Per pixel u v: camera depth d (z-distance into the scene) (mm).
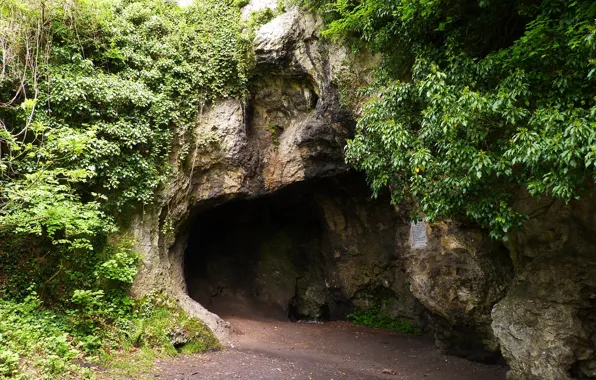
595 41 4281
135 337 8188
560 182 4578
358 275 14680
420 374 8562
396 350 10664
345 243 14977
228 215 15406
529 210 7215
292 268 15906
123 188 9461
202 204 11344
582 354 6383
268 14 11273
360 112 10094
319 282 15820
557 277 6750
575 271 6574
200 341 9016
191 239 14773
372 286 14555
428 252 10094
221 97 11250
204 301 13930
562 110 5012
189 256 14742
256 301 15070
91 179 8914
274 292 15398
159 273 9711
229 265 15391
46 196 7633
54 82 8844
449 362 9492
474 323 9188
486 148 5766
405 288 13805
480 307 9039
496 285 8938
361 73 9961
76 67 9344
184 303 10016
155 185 9859
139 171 9688
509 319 7141
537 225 7281
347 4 9242
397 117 6848
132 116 9750
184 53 10938
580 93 4926
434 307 9672
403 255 12953
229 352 9102
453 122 5273
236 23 11359
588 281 6406
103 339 7836
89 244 8023
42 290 7945
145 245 9648
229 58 11148
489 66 5633
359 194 14039
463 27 6664
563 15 4973
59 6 9250
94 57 9938
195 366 7871
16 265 7871
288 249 16062
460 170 5645
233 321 12492
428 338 12266
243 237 15891
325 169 11672
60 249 8242
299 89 11531
